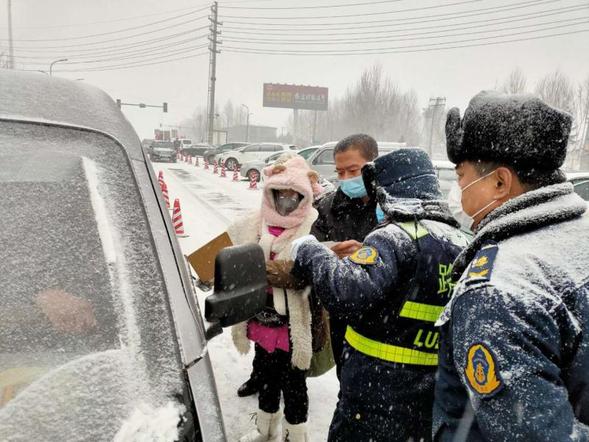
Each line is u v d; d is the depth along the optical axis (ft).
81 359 3.68
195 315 4.32
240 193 47.50
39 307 3.89
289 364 7.64
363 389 5.11
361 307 4.72
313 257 5.17
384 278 4.66
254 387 10.04
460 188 3.82
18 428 3.19
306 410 7.93
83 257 4.14
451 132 3.81
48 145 4.64
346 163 7.89
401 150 5.26
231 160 75.92
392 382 4.94
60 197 4.38
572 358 2.91
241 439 8.38
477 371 2.99
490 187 3.54
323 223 8.41
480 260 3.26
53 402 3.37
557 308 2.89
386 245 4.83
